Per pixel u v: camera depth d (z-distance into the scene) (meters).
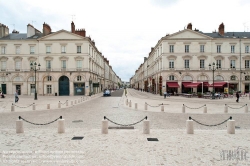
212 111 16.55
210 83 41.12
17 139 7.99
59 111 16.98
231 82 42.31
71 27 44.59
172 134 8.76
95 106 21.16
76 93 42.41
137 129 9.84
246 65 42.78
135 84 149.25
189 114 15.00
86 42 42.22
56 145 7.22
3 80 43.19
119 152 6.47
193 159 5.89
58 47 42.31
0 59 43.25
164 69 42.66
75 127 10.45
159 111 16.67
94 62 50.69
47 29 44.75
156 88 50.91
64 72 42.00
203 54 42.31
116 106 21.06
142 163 5.57
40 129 9.95
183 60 42.59
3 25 46.16
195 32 42.47
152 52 59.03
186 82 42.28
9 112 16.34
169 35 43.12
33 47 43.22
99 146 7.09
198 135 8.58
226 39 42.38
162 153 6.38
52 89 42.31
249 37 44.56
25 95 42.25
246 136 8.44
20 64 43.00
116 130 9.58
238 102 25.05
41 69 42.38
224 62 42.44
